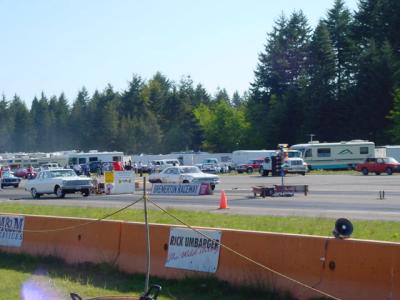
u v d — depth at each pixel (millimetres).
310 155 73125
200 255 11297
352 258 9281
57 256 14273
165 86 174750
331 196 30812
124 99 159250
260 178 58250
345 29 104375
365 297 9016
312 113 98312
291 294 9789
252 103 115000
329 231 15633
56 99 182250
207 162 85375
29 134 167125
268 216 20438
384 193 29781
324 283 9500
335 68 102000
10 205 31438
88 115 158375
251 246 10555
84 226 13867
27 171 84625
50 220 14836
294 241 10008
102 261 13141
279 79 113438
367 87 93312
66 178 38406
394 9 99562
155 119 145750
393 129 87438
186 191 37219
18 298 10492
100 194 40312
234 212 23062
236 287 10469
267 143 106438
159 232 12164
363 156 73750
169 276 11695
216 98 185250
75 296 6910
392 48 97312
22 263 14336
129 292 10734
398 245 8844
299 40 114000
